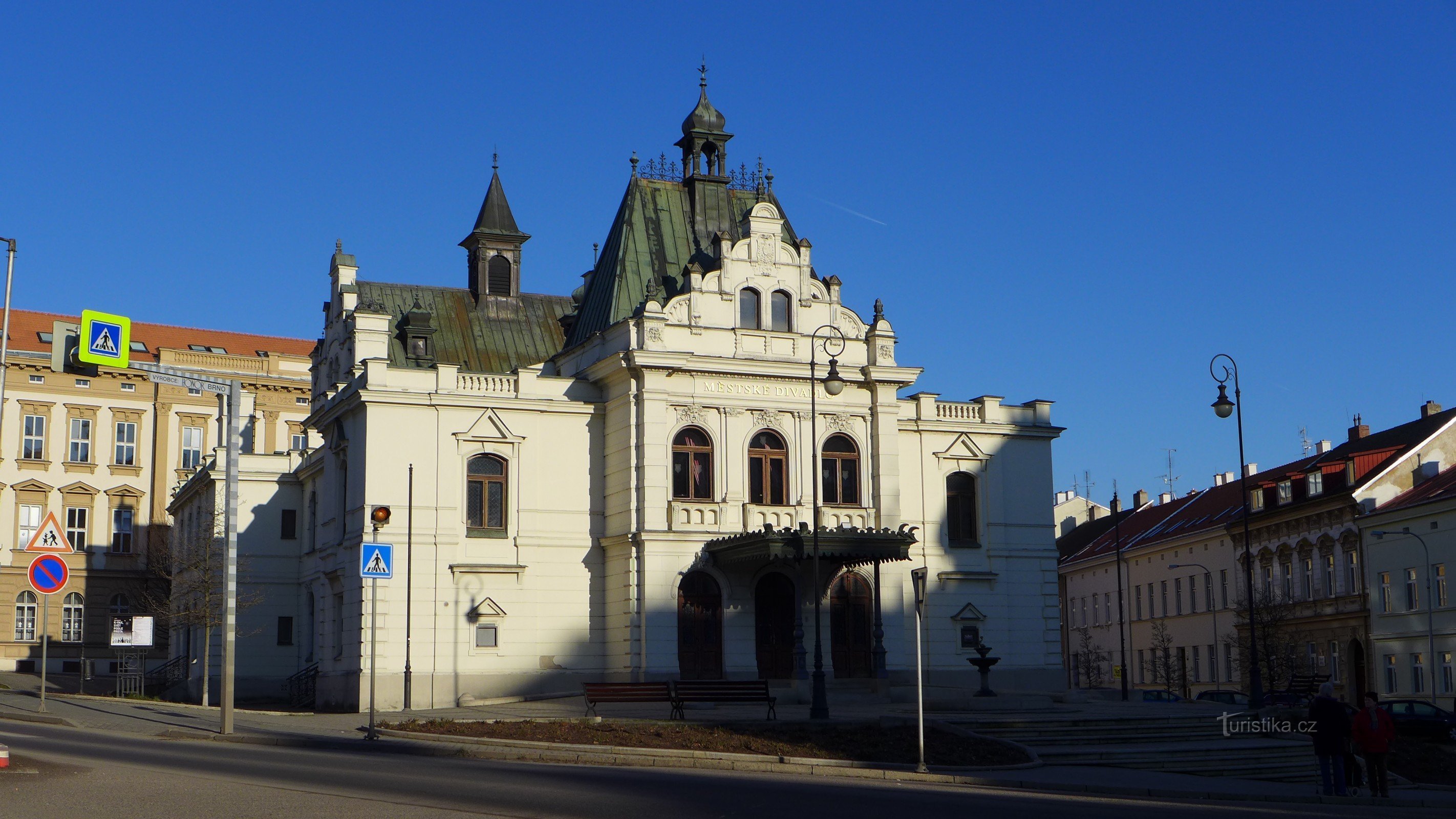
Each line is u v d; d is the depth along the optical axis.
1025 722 40.12
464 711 45.41
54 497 95.94
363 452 54.00
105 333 30.64
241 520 66.88
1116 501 74.69
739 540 53.28
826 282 58.94
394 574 53.06
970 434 61.84
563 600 55.47
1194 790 29.59
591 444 56.94
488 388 55.56
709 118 62.78
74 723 40.94
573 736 35.19
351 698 53.38
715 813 20.81
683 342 55.88
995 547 61.50
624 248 60.19
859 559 54.06
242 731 37.47
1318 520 77.62
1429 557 67.25
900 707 48.44
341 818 18.92
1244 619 82.81
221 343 108.19
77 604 95.81
